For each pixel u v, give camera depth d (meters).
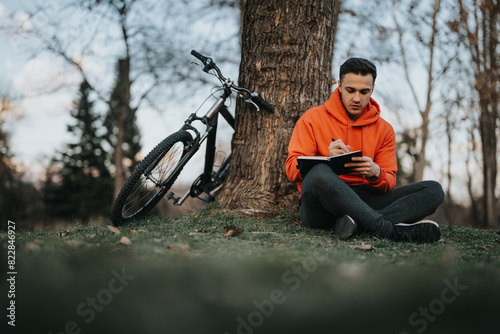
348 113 2.72
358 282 1.17
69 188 28.06
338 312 0.96
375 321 0.95
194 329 0.91
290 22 3.17
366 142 2.70
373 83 2.63
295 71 3.16
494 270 1.46
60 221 28.06
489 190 13.16
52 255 1.45
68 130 28.80
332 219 2.60
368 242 2.26
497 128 13.47
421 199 2.49
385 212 2.46
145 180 2.87
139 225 2.86
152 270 1.25
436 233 2.33
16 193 28.33
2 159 26.12
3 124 23.31
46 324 0.92
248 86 3.24
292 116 3.14
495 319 0.98
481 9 10.77
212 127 3.12
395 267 1.52
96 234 2.27
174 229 2.55
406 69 11.48
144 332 0.90
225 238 2.24
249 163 3.13
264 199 3.03
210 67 3.16
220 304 1.01
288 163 2.69
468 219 18.03
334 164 2.37
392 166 2.72
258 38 3.21
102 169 29.02
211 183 3.38
